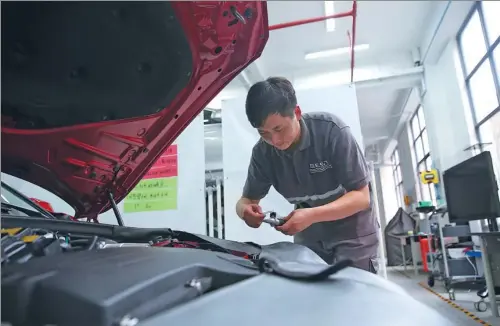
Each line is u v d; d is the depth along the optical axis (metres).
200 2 0.68
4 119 0.71
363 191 1.13
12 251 0.50
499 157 3.96
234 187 2.81
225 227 2.77
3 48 0.59
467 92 4.53
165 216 2.71
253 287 0.47
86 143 0.86
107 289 0.38
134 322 0.36
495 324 2.27
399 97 6.93
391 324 0.40
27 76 0.64
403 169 8.90
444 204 4.59
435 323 0.43
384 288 0.53
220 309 0.40
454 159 4.89
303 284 0.50
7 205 0.84
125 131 0.89
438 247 4.25
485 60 4.13
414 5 4.35
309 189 1.25
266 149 1.24
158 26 0.67
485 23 4.04
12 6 0.54
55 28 0.59
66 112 0.75
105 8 0.59
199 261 0.50
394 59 5.30
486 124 4.20
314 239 1.29
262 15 0.85
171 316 0.38
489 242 2.52
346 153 1.13
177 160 2.77
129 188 1.15
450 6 4.16
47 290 0.38
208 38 0.78
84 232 0.76
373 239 1.28
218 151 4.23
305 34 4.68
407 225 7.18
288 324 0.38
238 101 2.93
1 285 0.39
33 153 0.82
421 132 7.17
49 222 0.71
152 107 0.85
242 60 0.96
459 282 3.44
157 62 0.75
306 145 1.15
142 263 0.46
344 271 0.58
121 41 0.66
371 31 4.76
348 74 5.35
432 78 5.11
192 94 0.92
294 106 1.02
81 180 0.98
